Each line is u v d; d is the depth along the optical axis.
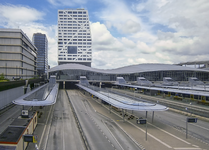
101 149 21.22
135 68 116.50
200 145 22.98
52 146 21.64
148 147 22.11
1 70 68.25
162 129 29.22
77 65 117.06
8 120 32.38
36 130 27.47
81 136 25.42
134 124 31.91
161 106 31.91
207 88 62.47
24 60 77.00
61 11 170.25
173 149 21.66
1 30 67.75
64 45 168.62
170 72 109.12
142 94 75.69
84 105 50.56
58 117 35.97
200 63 135.00
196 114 37.34
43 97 36.47
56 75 106.38
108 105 50.78
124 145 22.61
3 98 41.16
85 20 171.25
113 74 110.75
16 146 16.11
